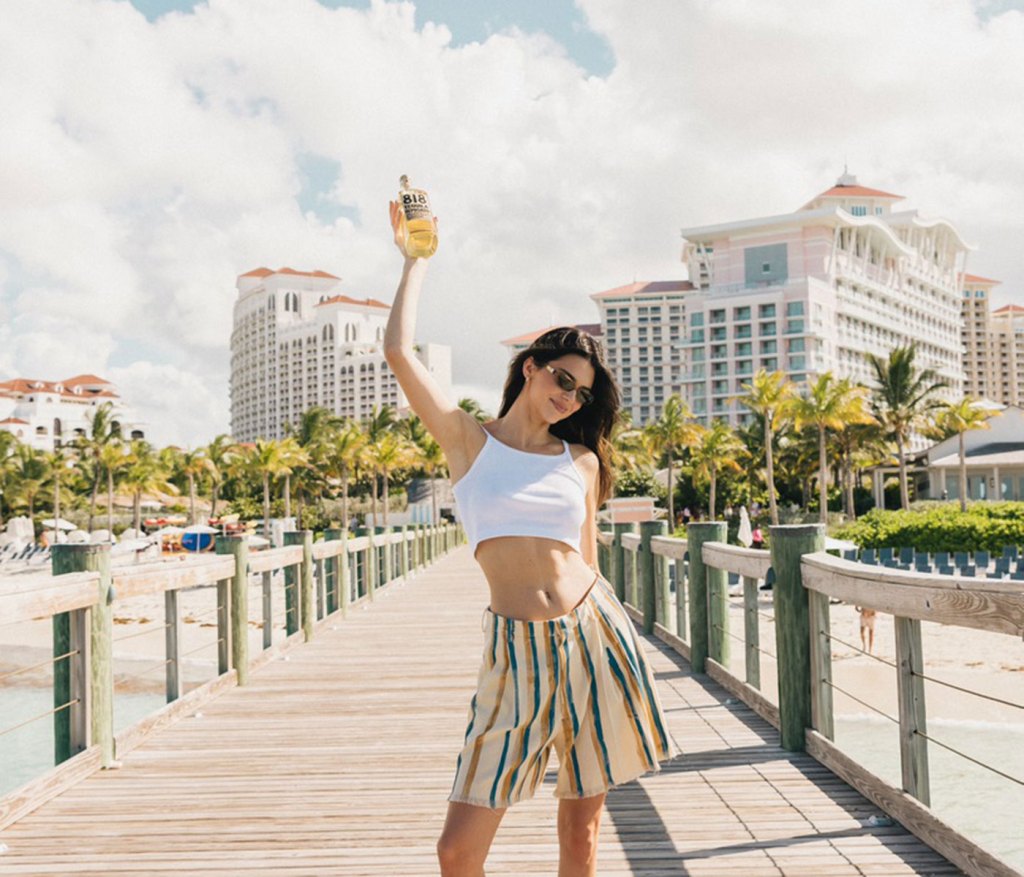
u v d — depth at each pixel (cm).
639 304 16150
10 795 359
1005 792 765
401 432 8456
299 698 616
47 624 2642
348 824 355
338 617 1065
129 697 1441
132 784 411
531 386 198
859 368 12406
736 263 12494
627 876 295
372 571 1346
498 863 311
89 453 7000
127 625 2544
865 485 7869
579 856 196
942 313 15425
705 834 333
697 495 6825
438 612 1176
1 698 1464
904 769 334
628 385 16062
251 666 714
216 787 406
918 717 329
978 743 967
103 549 436
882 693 1329
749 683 571
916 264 14638
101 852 326
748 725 511
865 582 352
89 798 390
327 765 444
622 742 192
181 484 8869
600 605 197
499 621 187
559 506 190
